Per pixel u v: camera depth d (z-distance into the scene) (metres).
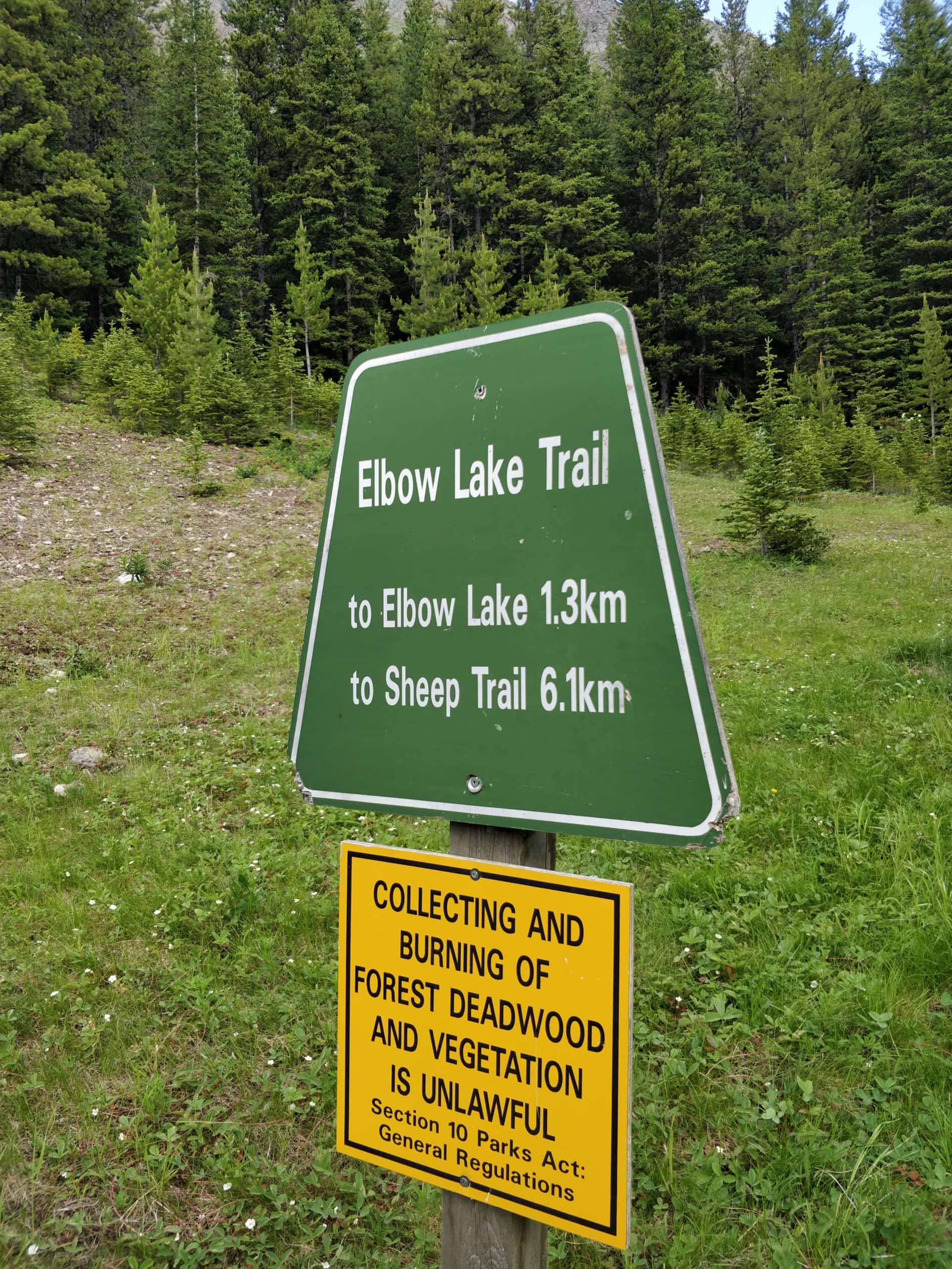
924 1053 3.27
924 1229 2.57
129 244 46.38
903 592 11.89
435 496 1.78
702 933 4.22
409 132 55.38
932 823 4.98
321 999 3.91
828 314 47.19
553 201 49.69
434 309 39.09
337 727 1.93
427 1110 1.74
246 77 52.09
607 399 1.57
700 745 1.45
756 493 14.54
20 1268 2.67
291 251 46.69
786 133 58.59
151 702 8.27
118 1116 3.29
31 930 4.53
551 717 1.61
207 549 13.40
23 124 42.12
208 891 4.83
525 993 1.61
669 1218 2.78
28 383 23.05
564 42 53.53
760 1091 3.25
